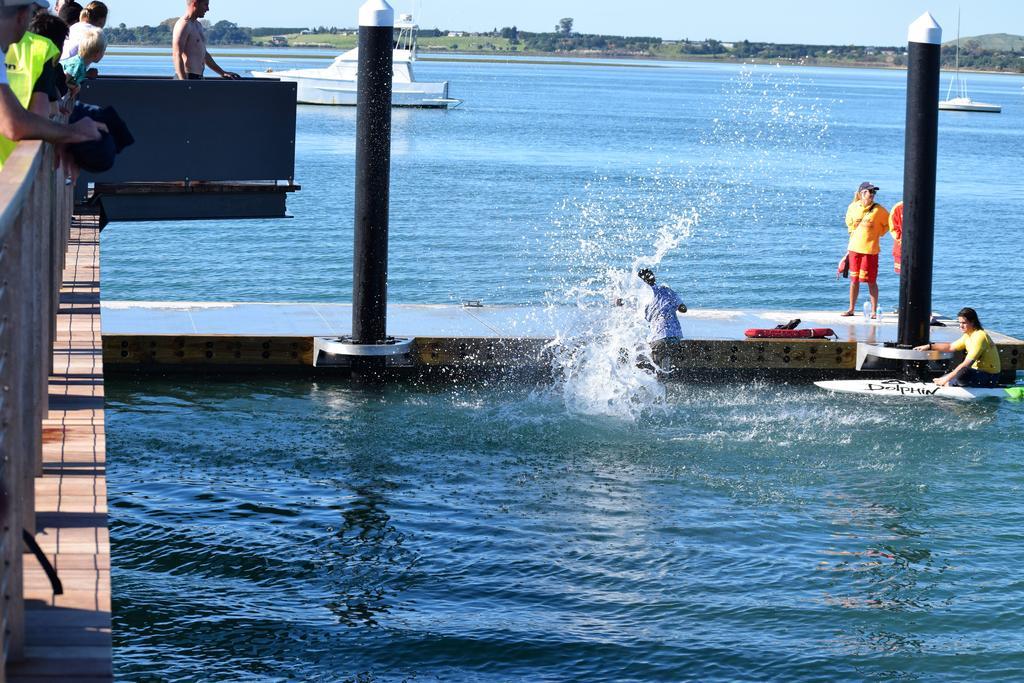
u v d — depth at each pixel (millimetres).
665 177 77938
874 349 22859
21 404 4238
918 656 11906
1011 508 16516
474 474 17359
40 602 4656
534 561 14156
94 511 5680
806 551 14719
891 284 40469
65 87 9727
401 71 159375
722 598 13250
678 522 15594
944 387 22312
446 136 114688
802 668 11609
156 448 17984
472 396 21562
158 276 40188
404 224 52312
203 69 20016
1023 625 12734
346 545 14484
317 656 11664
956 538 15305
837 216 59812
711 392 22344
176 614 12438
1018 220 60594
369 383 21859
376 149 21328
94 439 6906
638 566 14102
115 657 11438
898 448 19141
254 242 48375
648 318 22469
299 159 84000
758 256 45438
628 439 19266
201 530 14773
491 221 53969
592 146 105750
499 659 11695
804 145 113250
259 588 13211
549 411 20750
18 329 4160
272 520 15227
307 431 19141
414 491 16516
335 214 57344
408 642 11984
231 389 21328
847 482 17438
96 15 16516
